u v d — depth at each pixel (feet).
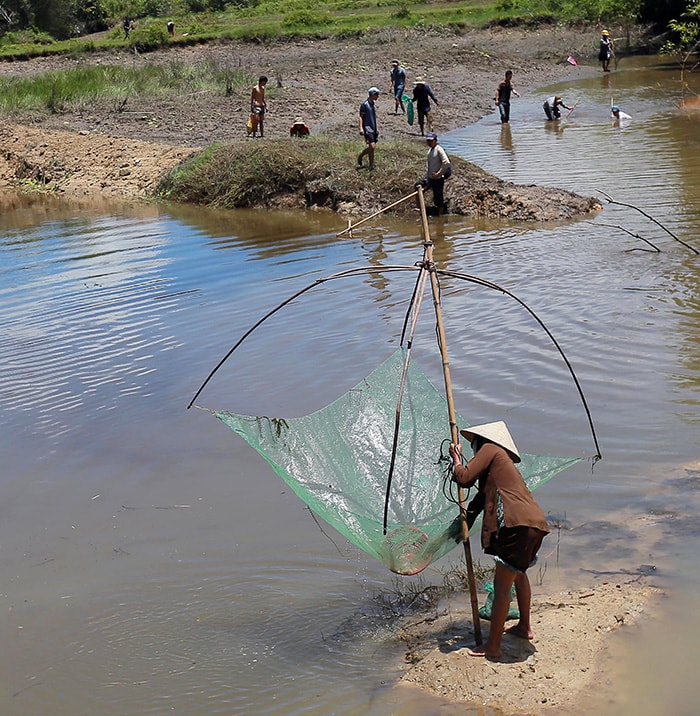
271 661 18.03
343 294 42.42
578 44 152.35
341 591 20.51
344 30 171.83
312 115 96.68
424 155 68.13
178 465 27.09
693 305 36.81
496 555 16.87
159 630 19.40
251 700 16.84
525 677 16.55
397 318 38.34
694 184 58.75
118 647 18.89
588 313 36.88
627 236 48.39
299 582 20.93
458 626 18.60
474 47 148.87
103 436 29.35
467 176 62.90
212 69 126.00
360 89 116.88
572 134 84.17
